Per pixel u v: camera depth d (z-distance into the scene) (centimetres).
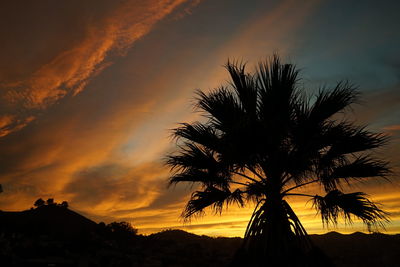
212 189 759
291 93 732
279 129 683
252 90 748
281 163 703
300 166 692
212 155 759
